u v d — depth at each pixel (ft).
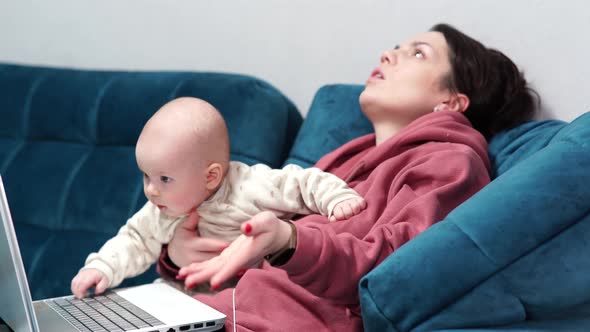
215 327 3.57
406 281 3.35
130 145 6.40
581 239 3.39
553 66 5.30
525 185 3.46
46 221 6.45
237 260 3.37
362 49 6.29
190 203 4.27
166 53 7.34
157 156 4.12
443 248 3.39
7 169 6.78
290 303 3.96
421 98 5.14
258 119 5.90
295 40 6.63
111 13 7.59
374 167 4.80
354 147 5.22
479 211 3.46
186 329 3.47
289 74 6.70
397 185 4.30
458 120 4.91
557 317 3.51
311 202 4.42
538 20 5.34
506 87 5.31
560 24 5.23
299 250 3.49
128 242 4.44
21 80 7.07
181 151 4.12
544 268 3.37
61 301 4.05
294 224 3.55
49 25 8.01
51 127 6.77
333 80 6.48
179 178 4.16
